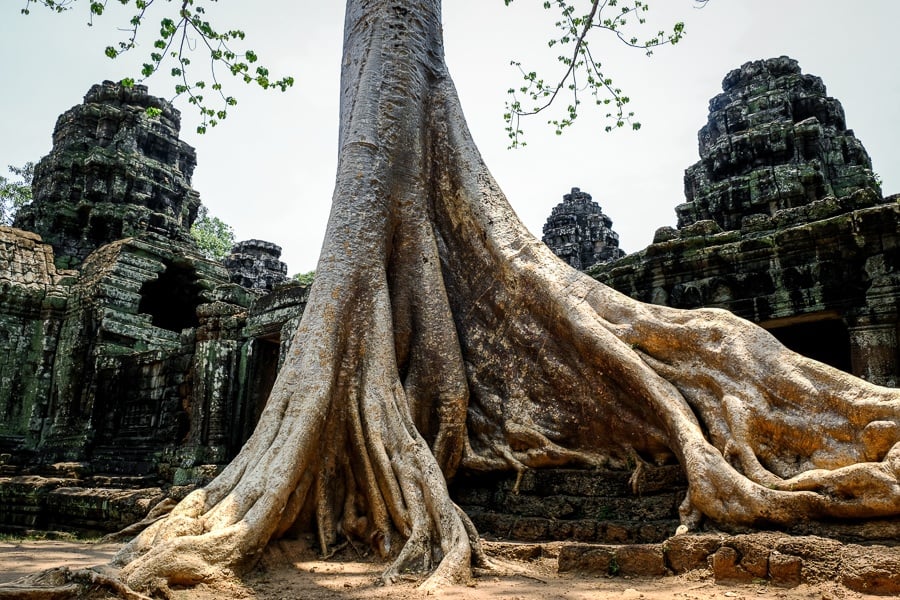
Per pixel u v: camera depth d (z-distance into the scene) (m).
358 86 8.56
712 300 10.28
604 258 25.28
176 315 23.73
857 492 4.57
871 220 8.82
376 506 6.00
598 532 6.17
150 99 25.25
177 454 13.84
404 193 8.24
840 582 3.96
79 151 23.73
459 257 8.48
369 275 7.37
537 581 4.73
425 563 5.22
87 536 11.51
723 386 5.85
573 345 7.27
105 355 18.45
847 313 8.98
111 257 19.98
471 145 8.80
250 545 5.05
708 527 5.21
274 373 14.92
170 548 4.66
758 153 15.17
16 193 35.94
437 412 7.52
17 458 17.84
